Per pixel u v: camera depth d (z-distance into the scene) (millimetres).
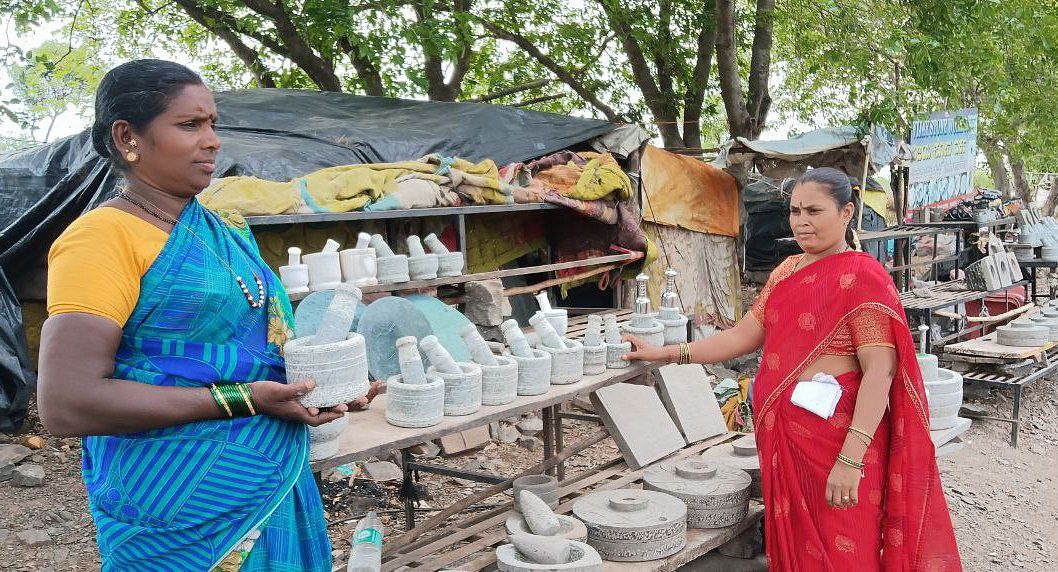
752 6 12219
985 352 6855
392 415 2828
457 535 3430
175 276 1646
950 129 9734
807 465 3029
